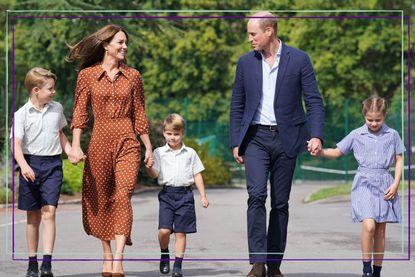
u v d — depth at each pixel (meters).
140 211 25.61
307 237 18.23
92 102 11.36
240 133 11.77
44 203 11.57
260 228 11.57
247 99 11.78
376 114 11.30
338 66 57.38
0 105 41.44
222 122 60.41
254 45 11.66
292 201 32.88
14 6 35.84
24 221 21.62
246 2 63.06
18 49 50.19
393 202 11.39
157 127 40.81
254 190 11.59
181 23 62.06
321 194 33.44
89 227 11.55
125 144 11.30
